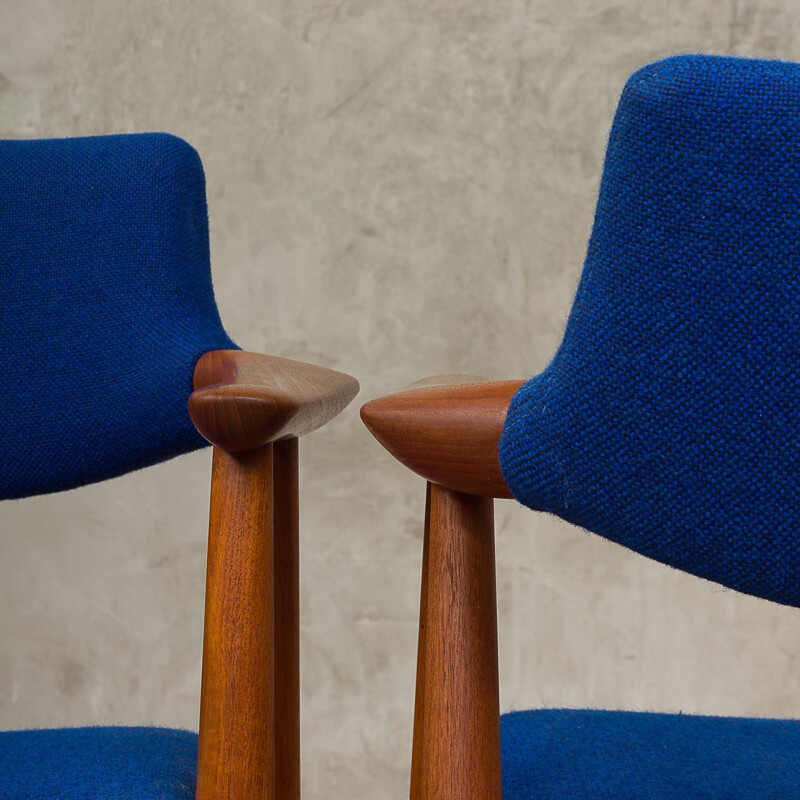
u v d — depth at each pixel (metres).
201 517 1.48
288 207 1.40
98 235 0.75
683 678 1.41
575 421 0.41
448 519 0.51
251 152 1.41
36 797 0.57
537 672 1.42
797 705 1.40
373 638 1.45
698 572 0.41
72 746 0.63
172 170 0.77
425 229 1.37
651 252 0.38
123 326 0.73
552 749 0.59
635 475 0.40
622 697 1.41
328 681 1.46
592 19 1.30
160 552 1.50
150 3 1.43
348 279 1.40
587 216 1.32
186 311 0.74
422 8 1.34
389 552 1.44
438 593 0.51
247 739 0.54
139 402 0.72
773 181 0.36
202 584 1.49
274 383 0.59
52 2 1.48
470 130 1.34
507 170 1.34
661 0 1.27
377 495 1.43
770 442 0.38
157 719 1.52
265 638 0.55
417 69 1.35
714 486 0.39
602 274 0.39
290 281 1.41
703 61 0.36
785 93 0.35
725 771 0.57
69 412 0.73
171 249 0.75
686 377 0.38
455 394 0.49
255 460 0.55
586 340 0.40
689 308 0.38
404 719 1.45
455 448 0.47
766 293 0.37
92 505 1.52
